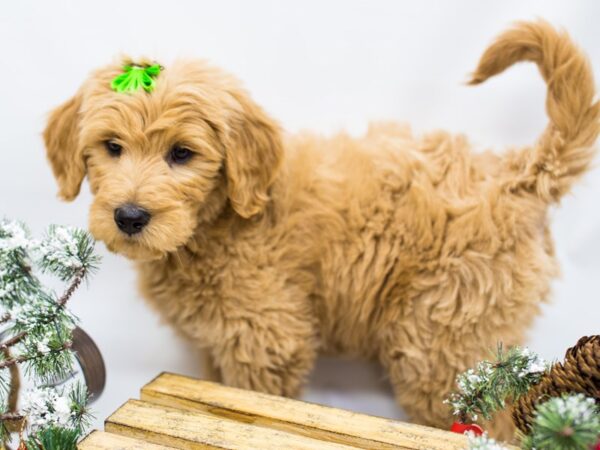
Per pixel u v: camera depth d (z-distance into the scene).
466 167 0.67
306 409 0.53
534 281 0.65
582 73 0.63
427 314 0.66
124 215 0.57
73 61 0.76
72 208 0.80
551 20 0.73
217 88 0.62
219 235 0.65
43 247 0.51
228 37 0.76
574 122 0.63
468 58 0.76
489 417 0.50
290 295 0.67
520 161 0.67
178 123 0.59
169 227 0.58
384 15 0.75
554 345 0.79
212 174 0.62
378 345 0.72
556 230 0.79
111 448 0.47
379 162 0.68
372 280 0.67
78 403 0.51
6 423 0.50
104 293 0.80
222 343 0.67
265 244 0.66
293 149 0.70
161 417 0.51
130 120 0.59
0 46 0.75
